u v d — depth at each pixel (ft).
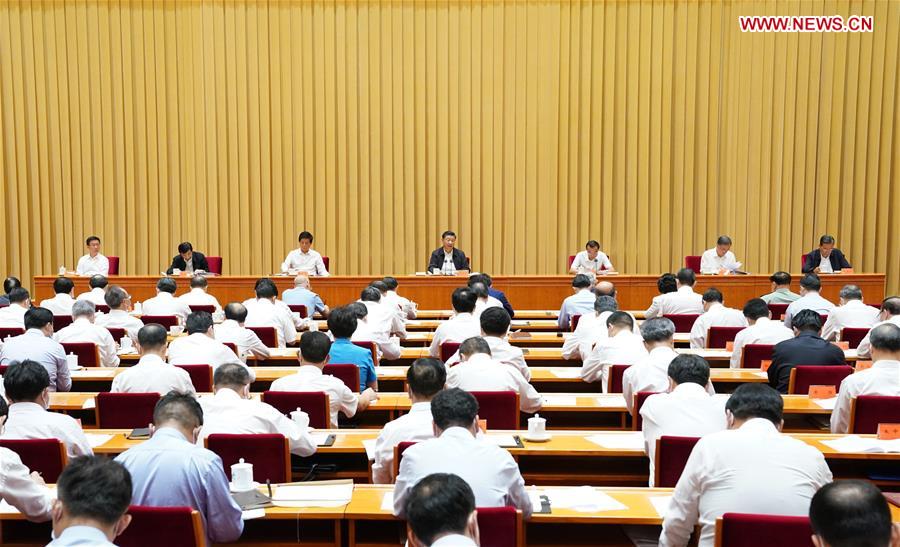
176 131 37.17
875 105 37.14
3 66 37.22
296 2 36.76
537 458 13.55
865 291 30.94
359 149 37.32
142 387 13.98
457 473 8.49
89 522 6.26
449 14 36.86
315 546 10.06
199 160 37.19
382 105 37.14
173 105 37.09
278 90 36.99
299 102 37.01
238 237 37.45
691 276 24.68
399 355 20.11
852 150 37.19
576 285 24.50
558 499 9.43
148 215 37.47
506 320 16.17
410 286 30.25
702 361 11.49
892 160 37.60
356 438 12.14
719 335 20.84
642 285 30.68
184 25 36.86
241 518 8.87
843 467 12.83
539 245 37.32
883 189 37.45
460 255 32.91
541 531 10.53
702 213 37.22
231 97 36.99
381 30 36.96
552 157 37.04
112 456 11.57
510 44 36.88
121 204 37.42
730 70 36.88
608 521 8.87
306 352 13.71
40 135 37.42
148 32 36.86
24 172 37.55
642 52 36.96
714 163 37.09
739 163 37.11
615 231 37.52
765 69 36.86
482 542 8.01
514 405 13.21
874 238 37.50
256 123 37.11
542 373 17.22
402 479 8.66
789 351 16.07
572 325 23.53
